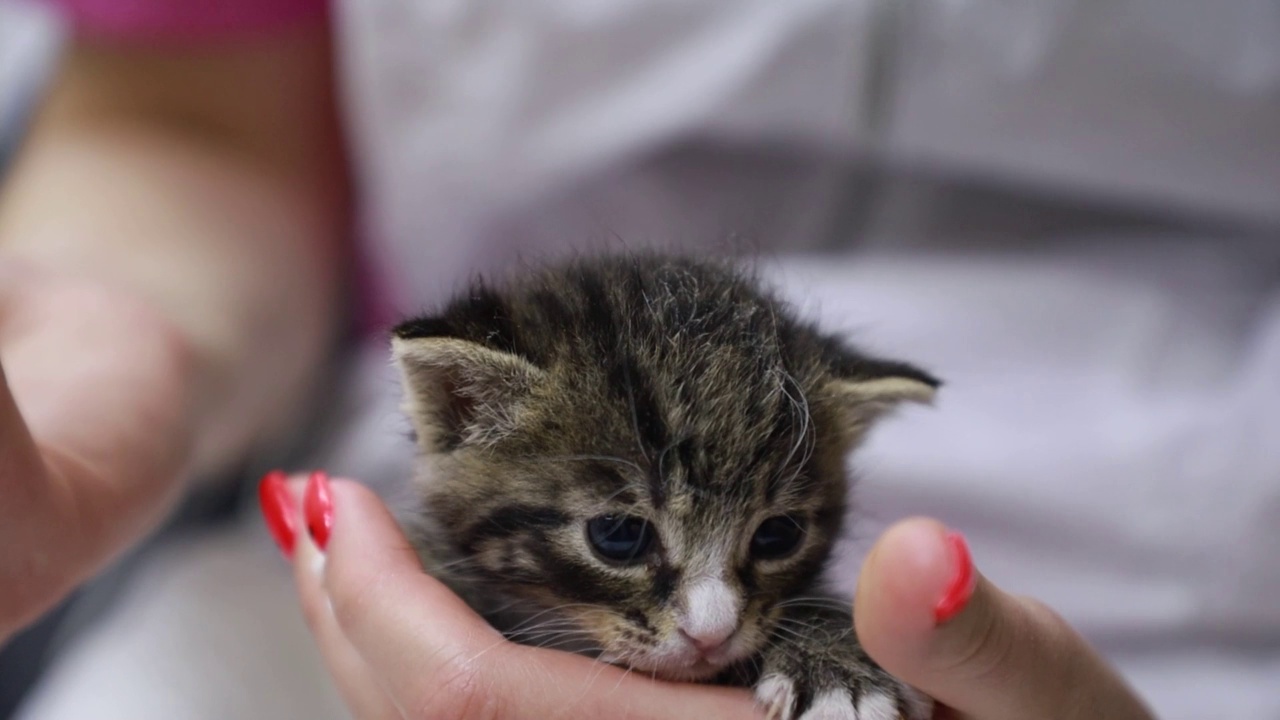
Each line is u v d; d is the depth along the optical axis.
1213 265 0.40
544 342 0.30
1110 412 0.37
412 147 0.40
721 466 0.29
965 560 0.27
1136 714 0.29
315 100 0.45
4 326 0.32
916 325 0.38
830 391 0.30
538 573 0.30
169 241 0.38
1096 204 0.41
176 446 0.31
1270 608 0.36
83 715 0.36
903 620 0.27
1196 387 0.38
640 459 0.29
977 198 0.42
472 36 0.39
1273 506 0.35
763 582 0.30
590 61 0.39
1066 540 0.36
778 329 0.30
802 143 0.40
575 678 0.29
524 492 0.30
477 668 0.28
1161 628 0.36
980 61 0.38
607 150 0.40
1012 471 0.36
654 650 0.29
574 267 0.32
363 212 0.46
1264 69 0.37
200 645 0.37
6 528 0.28
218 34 0.41
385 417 0.37
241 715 0.36
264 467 0.42
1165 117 0.38
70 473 0.29
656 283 0.31
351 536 0.30
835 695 0.29
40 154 0.41
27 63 0.47
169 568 0.40
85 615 0.39
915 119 0.39
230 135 0.43
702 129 0.40
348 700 0.30
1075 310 0.39
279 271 0.40
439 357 0.30
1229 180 0.39
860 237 0.42
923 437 0.37
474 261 0.43
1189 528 0.36
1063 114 0.38
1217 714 0.35
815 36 0.38
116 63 0.41
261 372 0.39
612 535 0.29
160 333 0.34
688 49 0.39
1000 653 0.27
